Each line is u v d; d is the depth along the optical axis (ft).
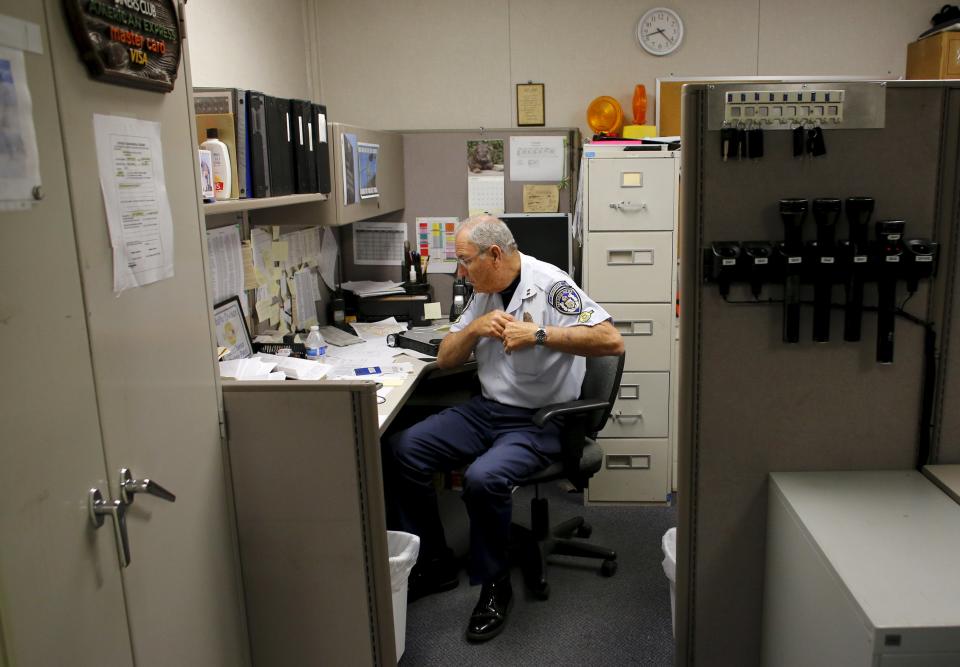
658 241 9.30
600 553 8.27
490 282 7.68
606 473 9.89
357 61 11.51
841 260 4.82
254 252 8.43
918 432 5.12
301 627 5.39
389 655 5.37
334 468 5.07
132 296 3.98
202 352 4.79
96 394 3.65
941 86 4.74
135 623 4.00
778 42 11.08
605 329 7.47
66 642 3.41
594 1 11.13
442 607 7.69
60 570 3.36
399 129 11.60
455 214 11.14
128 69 3.86
